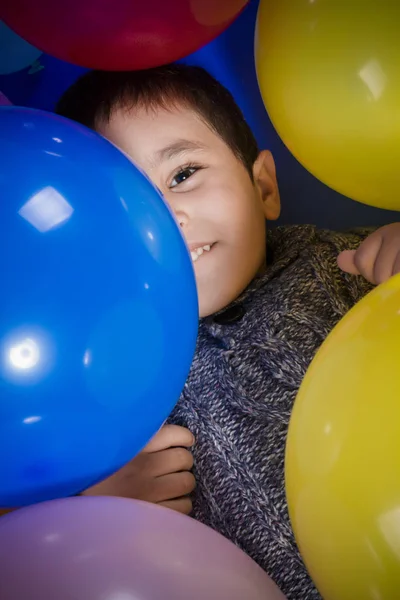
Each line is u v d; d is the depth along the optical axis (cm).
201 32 77
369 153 67
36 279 56
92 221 59
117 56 79
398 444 50
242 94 148
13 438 59
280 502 106
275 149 149
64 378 58
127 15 72
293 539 105
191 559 56
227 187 122
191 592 53
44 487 65
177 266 66
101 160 65
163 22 73
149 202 66
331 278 117
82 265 58
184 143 120
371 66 62
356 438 52
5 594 51
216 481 111
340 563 54
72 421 60
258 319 114
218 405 114
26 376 57
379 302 58
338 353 57
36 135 63
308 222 151
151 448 110
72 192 60
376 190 72
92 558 54
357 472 51
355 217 151
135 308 60
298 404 59
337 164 70
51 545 55
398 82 62
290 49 66
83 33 75
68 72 145
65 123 68
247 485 108
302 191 150
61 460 63
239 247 122
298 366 109
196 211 119
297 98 67
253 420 111
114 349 59
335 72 64
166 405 70
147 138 120
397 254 90
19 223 57
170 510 65
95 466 66
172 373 67
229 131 126
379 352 54
